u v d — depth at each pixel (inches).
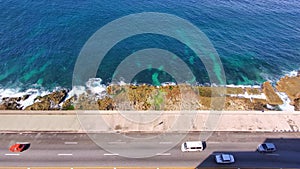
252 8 3444.9
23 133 1686.8
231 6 3444.9
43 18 2957.7
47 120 1780.3
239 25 3093.0
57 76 2304.4
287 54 2736.2
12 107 1945.1
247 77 2420.0
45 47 2583.7
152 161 1547.7
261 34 2984.7
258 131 1779.0
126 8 3196.4
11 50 2524.6
